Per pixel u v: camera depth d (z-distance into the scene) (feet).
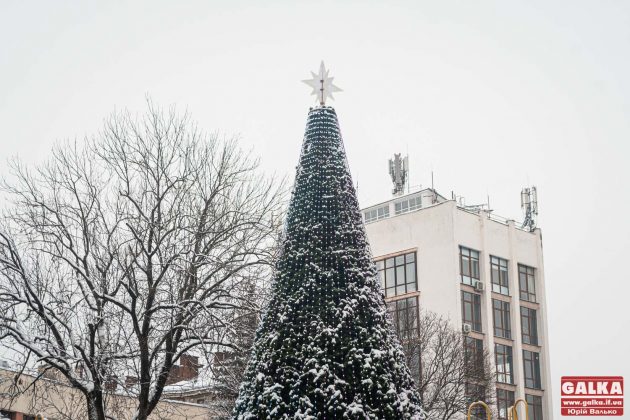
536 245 228.02
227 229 97.81
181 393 130.93
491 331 205.46
